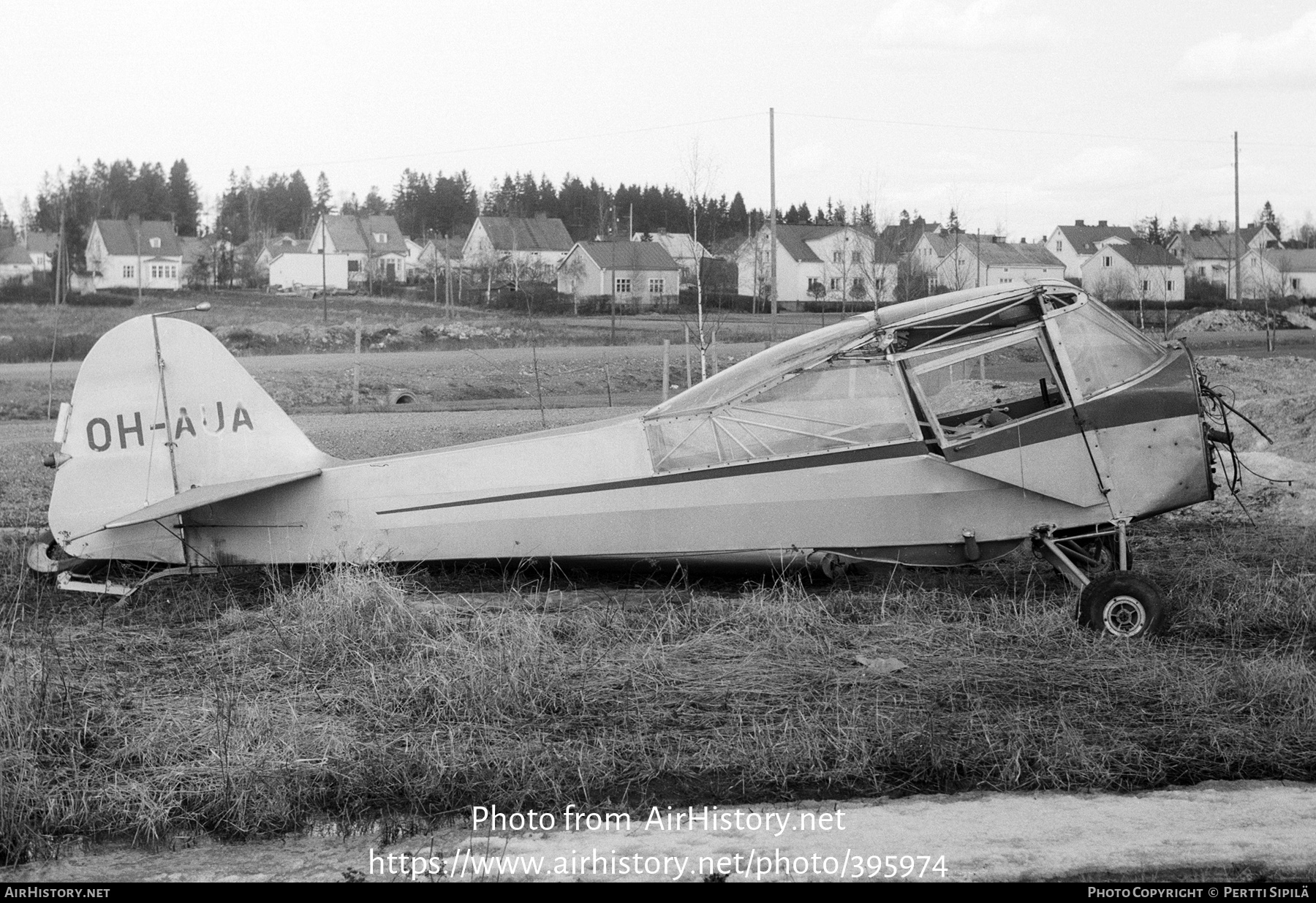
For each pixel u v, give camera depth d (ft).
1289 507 38.93
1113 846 15.49
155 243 326.44
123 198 461.37
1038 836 15.83
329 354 129.80
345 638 24.26
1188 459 26.91
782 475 28.09
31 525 38.17
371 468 29.81
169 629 26.35
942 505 27.61
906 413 27.55
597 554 29.12
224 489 28.71
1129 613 24.67
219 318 188.03
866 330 27.63
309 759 18.66
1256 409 50.52
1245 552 32.96
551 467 29.04
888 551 28.17
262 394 30.30
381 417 76.54
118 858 16.17
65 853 16.34
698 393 28.71
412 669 22.31
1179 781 17.62
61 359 126.21
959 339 27.50
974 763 18.02
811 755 18.30
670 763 18.40
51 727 19.61
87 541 30.48
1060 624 24.85
